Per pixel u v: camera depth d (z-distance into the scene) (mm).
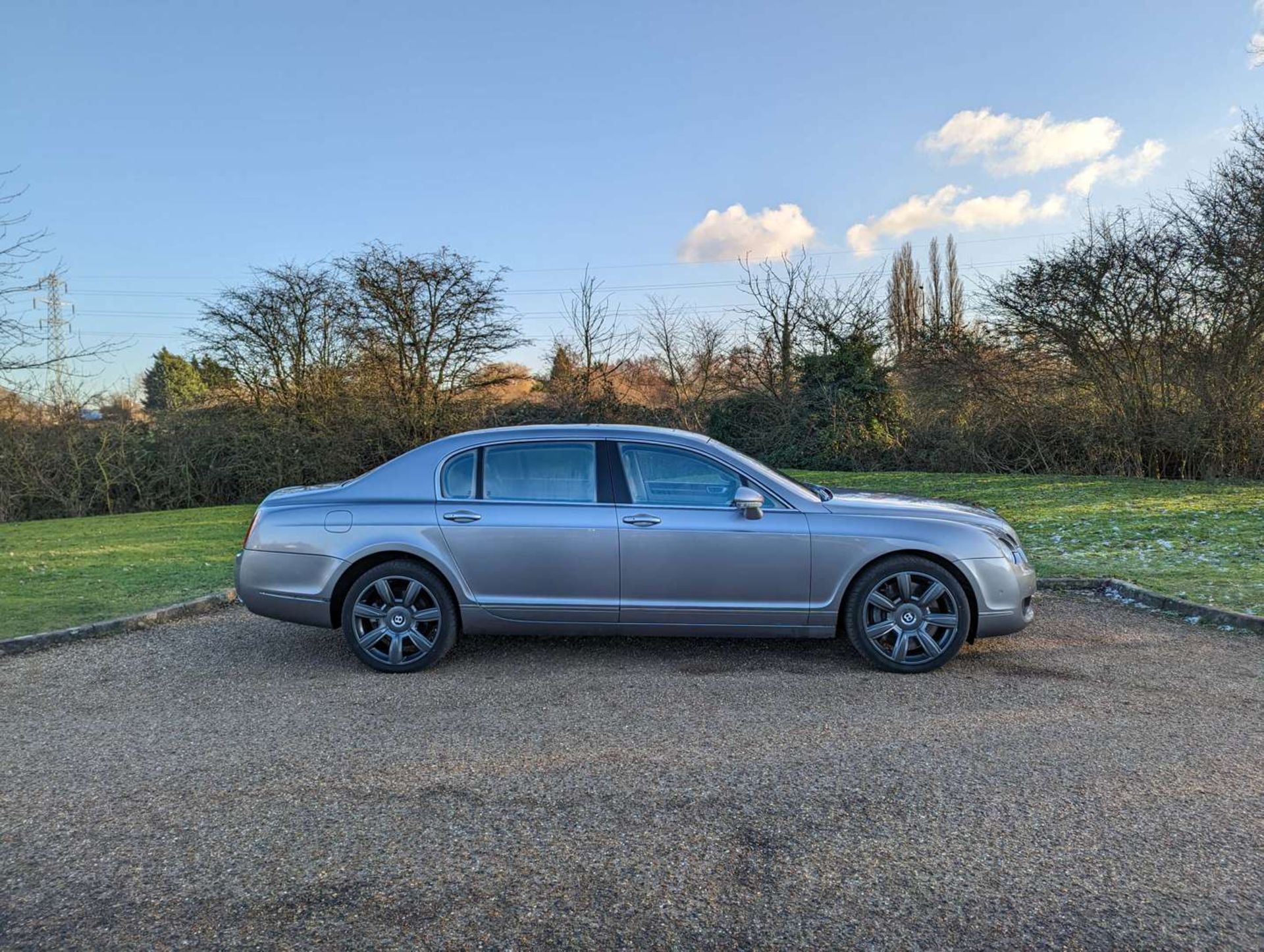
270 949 2371
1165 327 15555
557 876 2746
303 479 20766
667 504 5109
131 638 6082
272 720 4293
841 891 2637
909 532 4961
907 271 38906
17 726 4281
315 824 3131
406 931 2451
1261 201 13906
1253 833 2961
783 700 4484
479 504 5168
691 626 5074
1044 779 3439
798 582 4992
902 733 3980
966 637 4953
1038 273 16516
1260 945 2330
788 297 24047
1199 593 6570
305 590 5188
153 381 30375
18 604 7223
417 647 5121
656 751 3803
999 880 2684
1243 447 15586
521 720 4230
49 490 19203
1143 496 13508
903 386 21328
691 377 25156
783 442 23016
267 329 21000
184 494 20234
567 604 5074
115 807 3299
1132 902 2549
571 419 23219
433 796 3359
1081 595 7070
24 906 2605
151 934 2453
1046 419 18047
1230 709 4242
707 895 2617
